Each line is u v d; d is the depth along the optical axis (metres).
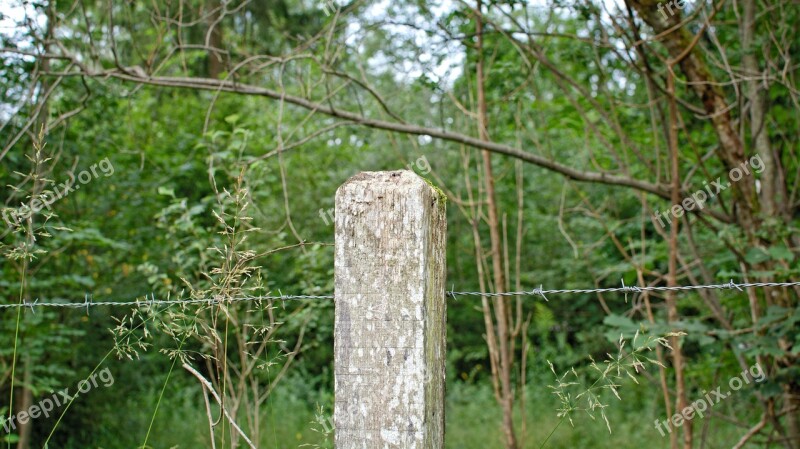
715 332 4.10
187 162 7.18
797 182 5.10
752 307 4.64
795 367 4.22
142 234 6.96
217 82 4.40
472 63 5.04
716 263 4.77
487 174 5.34
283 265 6.00
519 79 4.90
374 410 1.77
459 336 12.13
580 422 8.43
